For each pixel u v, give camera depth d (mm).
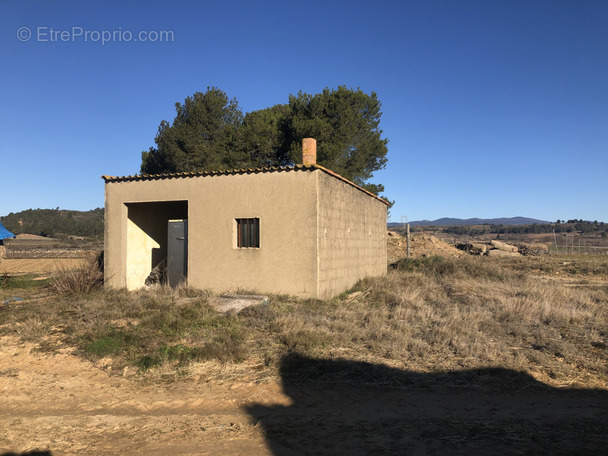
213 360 6648
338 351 7012
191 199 12789
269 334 7973
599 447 3957
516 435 4234
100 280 13945
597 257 30422
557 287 13320
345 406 5098
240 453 3990
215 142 26984
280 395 5445
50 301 11375
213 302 10250
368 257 16234
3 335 8219
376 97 27031
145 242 14625
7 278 16969
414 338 7625
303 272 11484
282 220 11727
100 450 4113
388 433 4340
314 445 4121
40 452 4094
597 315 9711
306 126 22422
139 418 4875
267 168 11750
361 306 10859
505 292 12719
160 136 28969
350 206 14125
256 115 26016
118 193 13703
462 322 8695
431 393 5453
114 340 7496
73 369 6531
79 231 83375
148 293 12312
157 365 6508
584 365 6355
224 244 12336
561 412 4836
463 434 4281
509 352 6926
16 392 5730
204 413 4980
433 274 17594
